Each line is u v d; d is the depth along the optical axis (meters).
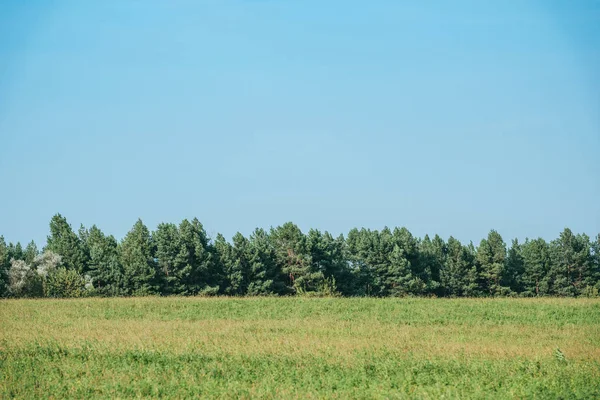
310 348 41.41
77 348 40.69
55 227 144.00
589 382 30.72
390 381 31.27
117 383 30.91
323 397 28.31
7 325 56.34
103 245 139.75
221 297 81.81
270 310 69.25
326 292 108.19
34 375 33.19
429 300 78.88
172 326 55.22
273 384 30.72
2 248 117.44
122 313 67.19
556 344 45.50
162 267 119.06
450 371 34.03
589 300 79.50
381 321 60.88
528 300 79.62
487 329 54.72
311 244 119.62
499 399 27.66
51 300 79.12
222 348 41.34
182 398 28.31
